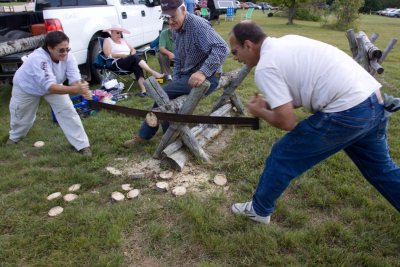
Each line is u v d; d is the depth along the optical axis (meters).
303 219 2.76
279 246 2.53
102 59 6.10
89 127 4.59
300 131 2.15
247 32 2.10
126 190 3.20
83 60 6.29
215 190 3.19
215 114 4.22
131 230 2.72
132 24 7.85
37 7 6.86
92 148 3.99
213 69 3.22
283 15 28.34
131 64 5.93
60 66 3.62
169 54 6.39
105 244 2.56
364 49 4.61
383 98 2.15
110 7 7.09
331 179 3.26
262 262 2.40
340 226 2.64
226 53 3.27
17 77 3.70
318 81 1.98
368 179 2.48
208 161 3.59
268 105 2.17
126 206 2.96
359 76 2.05
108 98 5.30
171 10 3.17
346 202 2.98
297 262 2.37
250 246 2.50
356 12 19.16
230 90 4.39
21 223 2.81
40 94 3.72
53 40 3.35
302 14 25.81
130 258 2.47
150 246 2.56
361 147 2.34
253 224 2.71
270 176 2.38
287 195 3.09
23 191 3.24
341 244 2.54
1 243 2.60
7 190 3.30
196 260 2.44
